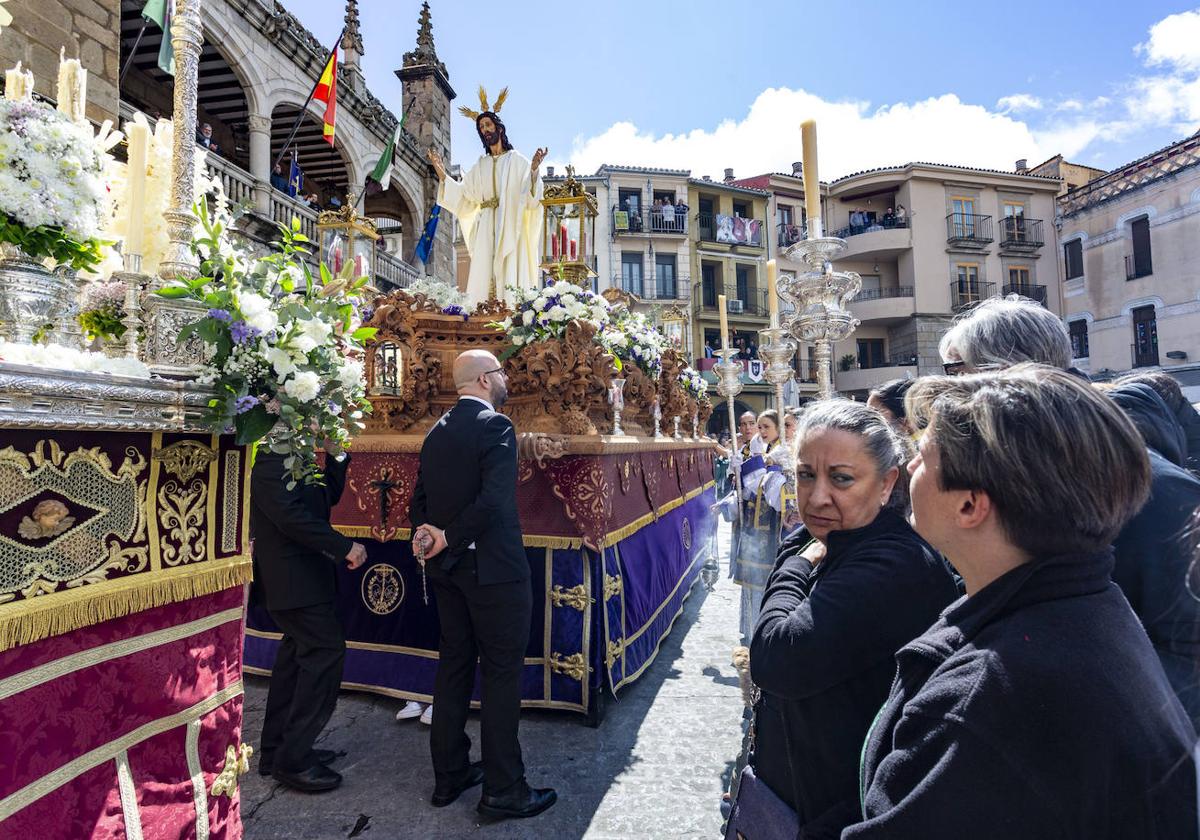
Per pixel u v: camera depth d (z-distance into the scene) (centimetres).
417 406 365
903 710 89
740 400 2923
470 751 310
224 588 188
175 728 173
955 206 2869
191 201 193
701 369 2825
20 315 170
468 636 270
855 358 2961
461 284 612
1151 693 74
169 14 339
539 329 348
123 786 154
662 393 545
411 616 364
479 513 248
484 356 285
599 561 350
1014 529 85
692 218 2927
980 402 89
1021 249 2816
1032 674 75
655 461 480
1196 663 89
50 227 173
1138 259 2431
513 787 257
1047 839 72
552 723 342
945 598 125
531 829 249
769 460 341
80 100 233
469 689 272
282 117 1269
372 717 347
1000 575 89
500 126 513
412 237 1593
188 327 175
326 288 225
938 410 95
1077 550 84
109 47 686
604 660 349
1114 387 170
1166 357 2295
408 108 1647
